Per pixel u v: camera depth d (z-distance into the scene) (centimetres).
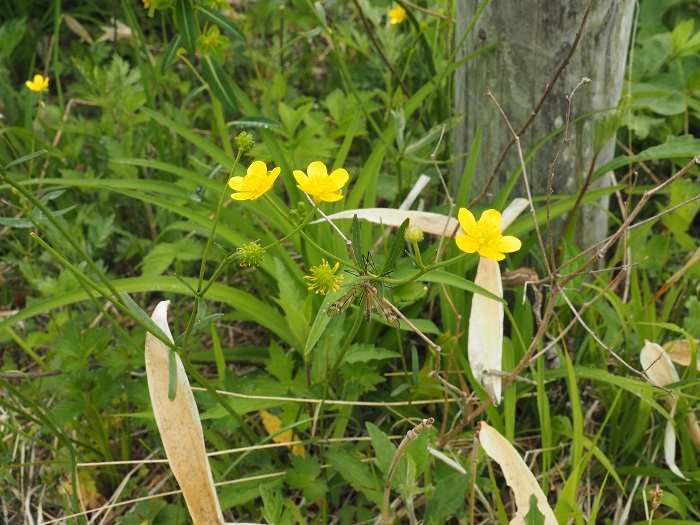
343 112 68
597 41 54
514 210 55
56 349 53
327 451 51
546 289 56
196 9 56
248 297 54
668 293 56
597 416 56
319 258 55
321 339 51
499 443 46
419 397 54
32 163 59
